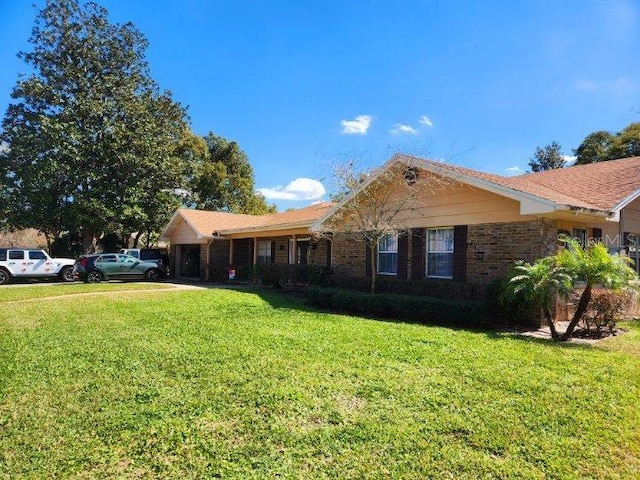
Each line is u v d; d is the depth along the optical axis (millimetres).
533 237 9250
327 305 11484
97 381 5004
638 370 5375
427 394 4473
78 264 21656
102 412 4117
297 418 3928
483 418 3896
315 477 3008
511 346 6605
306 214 20453
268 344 6703
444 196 11117
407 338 7098
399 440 3504
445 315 8883
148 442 3521
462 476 3018
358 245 13688
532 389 4613
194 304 11875
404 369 5320
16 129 26906
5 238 37938
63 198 27016
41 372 5398
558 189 11461
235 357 5922
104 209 25844
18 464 3217
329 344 6676
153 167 28375
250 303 12055
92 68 28719
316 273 14719
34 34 27609
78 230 28047
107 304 12016
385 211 11711
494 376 5027
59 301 12812
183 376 5141
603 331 8430
